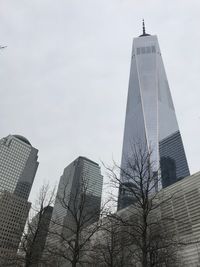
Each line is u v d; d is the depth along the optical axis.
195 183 82.19
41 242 26.27
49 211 28.02
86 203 25.75
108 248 27.08
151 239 21.38
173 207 76.25
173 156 187.25
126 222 23.53
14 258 27.50
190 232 65.06
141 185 22.58
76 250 23.03
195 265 54.19
